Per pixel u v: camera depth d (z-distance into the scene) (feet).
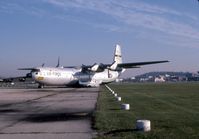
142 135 37.09
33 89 193.36
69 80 217.97
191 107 73.10
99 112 61.98
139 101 91.97
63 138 35.73
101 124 45.68
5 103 85.81
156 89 189.57
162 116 55.57
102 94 131.85
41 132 39.73
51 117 55.26
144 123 40.32
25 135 37.73
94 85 232.73
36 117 55.16
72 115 57.98
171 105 78.38
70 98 106.93
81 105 78.95
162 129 41.42
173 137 36.04
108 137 36.06
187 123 46.88
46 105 79.20
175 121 49.03
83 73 225.76
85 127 43.62
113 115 57.16
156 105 78.43
